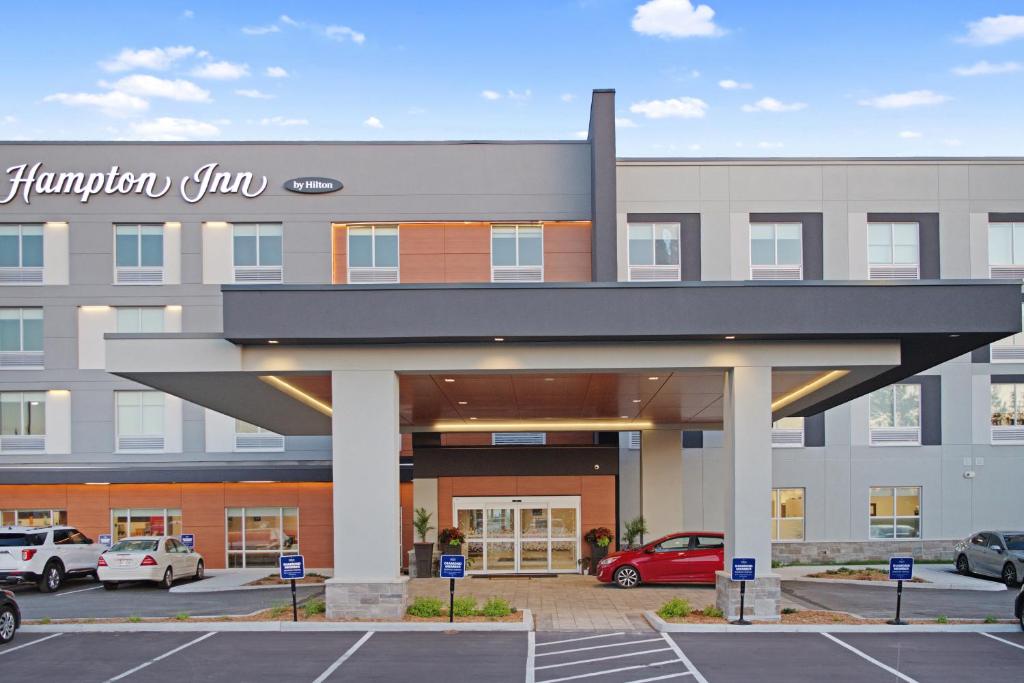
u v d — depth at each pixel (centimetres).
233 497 2898
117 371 1492
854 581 2269
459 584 2220
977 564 2344
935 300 1424
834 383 1759
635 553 2148
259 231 2905
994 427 2941
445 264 2859
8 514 2880
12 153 2933
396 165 2889
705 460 2972
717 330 1438
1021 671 1177
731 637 1409
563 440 3041
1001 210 2923
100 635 1439
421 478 2617
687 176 2900
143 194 2917
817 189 2908
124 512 2900
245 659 1252
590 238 2867
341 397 1519
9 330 2939
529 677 1145
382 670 1184
